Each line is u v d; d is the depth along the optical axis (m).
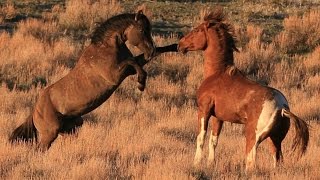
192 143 40.06
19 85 57.31
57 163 32.09
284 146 37.84
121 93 55.94
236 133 42.84
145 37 33.28
